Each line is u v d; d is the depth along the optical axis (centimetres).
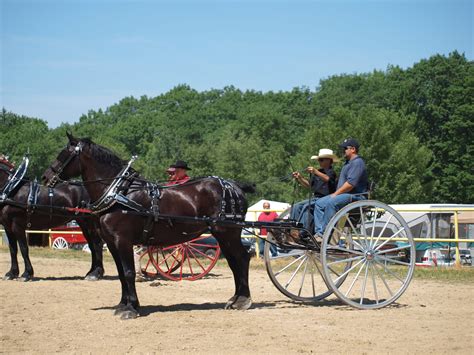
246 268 1134
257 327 955
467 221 2644
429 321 1007
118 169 1084
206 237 1930
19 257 2214
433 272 1658
